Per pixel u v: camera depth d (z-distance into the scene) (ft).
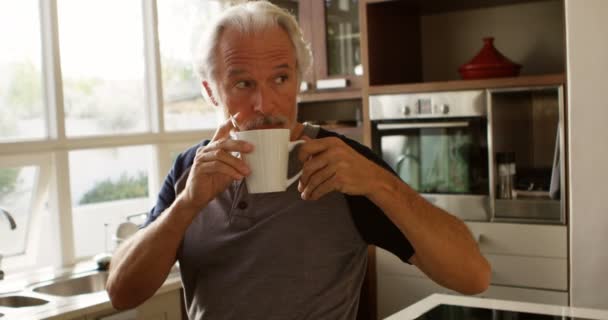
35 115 9.23
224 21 3.88
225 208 4.05
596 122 8.31
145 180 10.74
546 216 9.06
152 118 10.66
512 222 9.28
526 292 9.16
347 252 3.96
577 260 8.55
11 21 8.89
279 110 3.84
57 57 9.23
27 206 9.18
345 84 11.12
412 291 9.99
